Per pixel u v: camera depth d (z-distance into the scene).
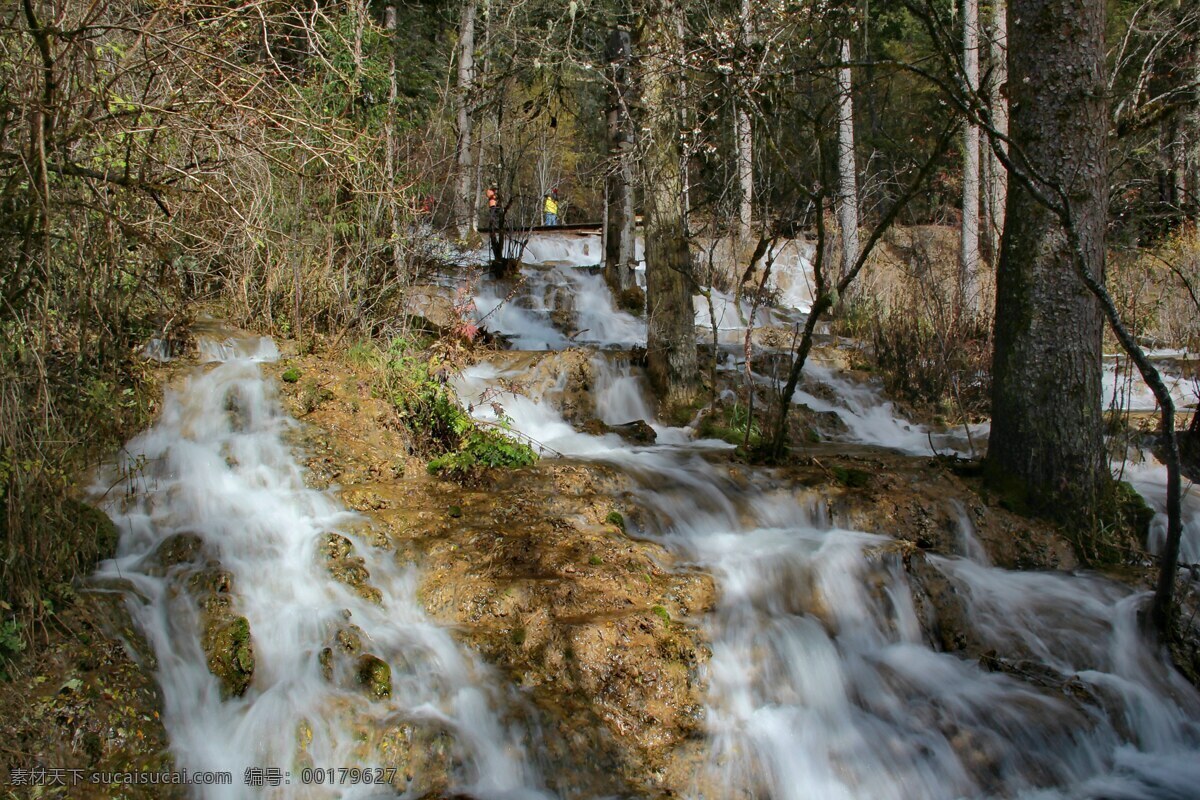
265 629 5.05
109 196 5.38
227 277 8.81
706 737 4.95
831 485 7.51
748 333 8.67
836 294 7.40
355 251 8.77
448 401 7.79
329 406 7.38
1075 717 5.45
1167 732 5.71
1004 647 6.17
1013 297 7.65
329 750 4.48
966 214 17.73
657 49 8.95
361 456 7.03
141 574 5.23
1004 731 5.29
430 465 7.16
